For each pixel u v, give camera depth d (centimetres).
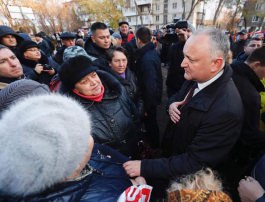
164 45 608
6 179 44
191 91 138
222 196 71
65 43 358
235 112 105
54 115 48
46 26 2062
